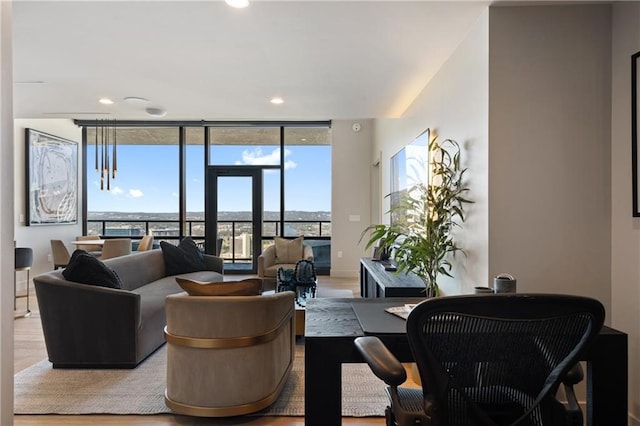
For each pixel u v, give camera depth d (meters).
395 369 1.10
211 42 2.74
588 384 1.58
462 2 2.20
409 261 2.85
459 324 1.00
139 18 2.39
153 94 4.02
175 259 4.82
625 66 2.10
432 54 2.92
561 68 2.22
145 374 2.80
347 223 7.08
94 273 2.98
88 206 7.33
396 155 5.05
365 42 2.73
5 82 1.35
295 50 2.86
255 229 7.22
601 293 2.20
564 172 2.22
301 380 2.72
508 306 0.97
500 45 2.24
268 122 7.01
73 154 7.03
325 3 2.22
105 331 2.87
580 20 2.21
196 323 2.20
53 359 2.90
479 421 1.05
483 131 2.32
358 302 2.14
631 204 2.06
